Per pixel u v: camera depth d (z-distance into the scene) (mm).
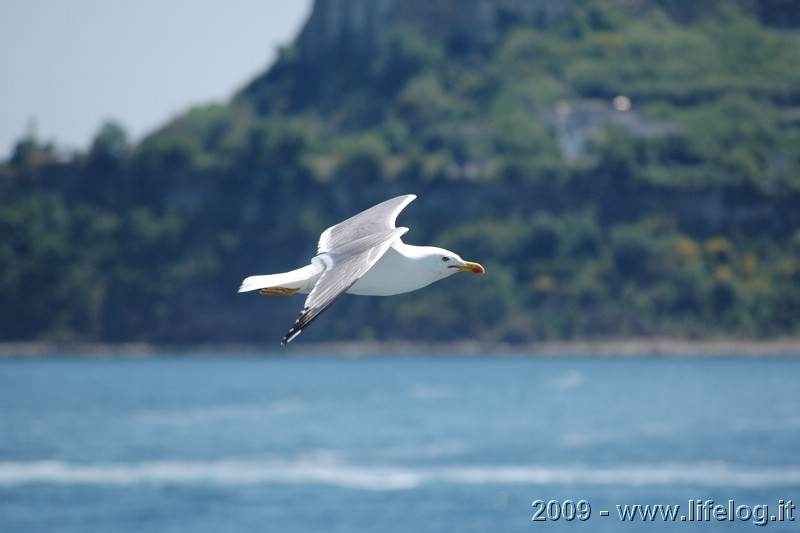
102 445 52562
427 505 35656
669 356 121938
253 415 68062
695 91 165250
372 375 105625
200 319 135125
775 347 121500
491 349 125250
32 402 80250
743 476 40562
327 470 43469
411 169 137625
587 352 123125
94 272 138875
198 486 39875
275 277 12539
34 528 33219
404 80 176250
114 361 129875
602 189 135125
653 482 39375
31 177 152125
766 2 194125
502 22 183875
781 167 141000
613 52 178500
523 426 60156
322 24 189000
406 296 127812
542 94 168500
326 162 145750
